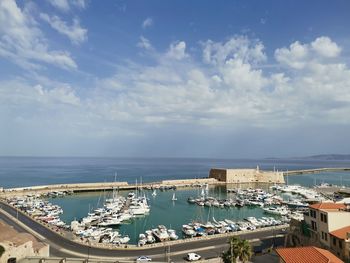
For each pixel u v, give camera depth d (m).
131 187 198.12
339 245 52.81
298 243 65.94
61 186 184.75
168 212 128.62
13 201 134.38
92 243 74.50
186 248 72.06
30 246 53.06
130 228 101.12
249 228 92.62
